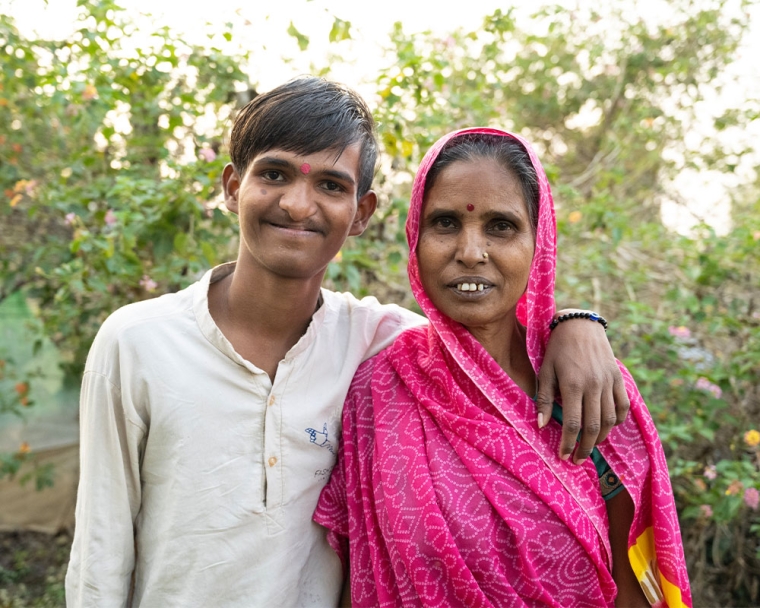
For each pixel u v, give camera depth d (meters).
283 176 1.28
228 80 2.84
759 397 2.92
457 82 3.48
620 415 1.30
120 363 1.33
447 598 1.27
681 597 1.33
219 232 2.87
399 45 2.86
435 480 1.31
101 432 1.33
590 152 5.10
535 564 1.29
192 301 1.39
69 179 3.07
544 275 1.40
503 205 1.29
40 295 3.35
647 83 4.30
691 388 2.84
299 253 1.27
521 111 4.96
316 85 1.33
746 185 3.82
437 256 1.32
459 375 1.38
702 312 2.91
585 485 1.34
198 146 2.84
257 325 1.38
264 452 1.34
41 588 3.34
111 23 2.62
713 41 4.08
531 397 1.42
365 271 3.01
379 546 1.35
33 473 3.61
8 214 3.34
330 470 1.45
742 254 2.93
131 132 2.99
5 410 3.54
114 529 1.34
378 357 1.51
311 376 1.42
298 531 1.38
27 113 3.19
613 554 1.40
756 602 2.95
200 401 1.33
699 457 2.97
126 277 2.66
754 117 3.41
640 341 2.92
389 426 1.39
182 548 1.33
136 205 2.47
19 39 2.88
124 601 1.36
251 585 1.33
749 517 2.92
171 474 1.33
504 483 1.30
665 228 3.52
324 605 1.43
